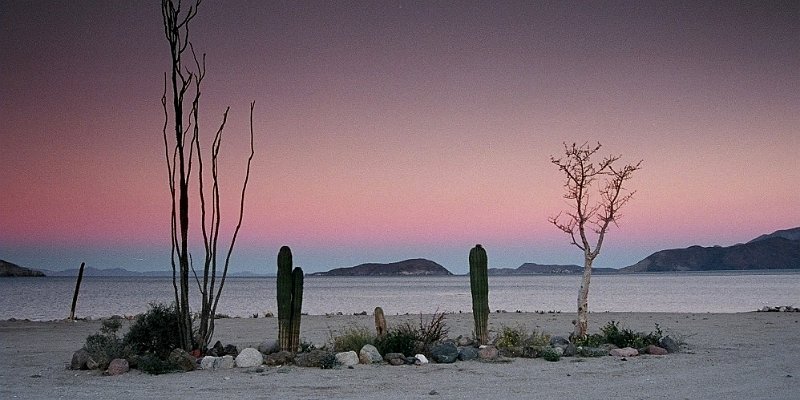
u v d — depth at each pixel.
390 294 100.50
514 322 32.91
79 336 27.03
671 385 13.87
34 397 12.79
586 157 22.39
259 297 90.25
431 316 38.28
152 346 17.75
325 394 13.02
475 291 20.41
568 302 68.12
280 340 18.39
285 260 18.53
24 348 22.22
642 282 166.25
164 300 78.62
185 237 18.08
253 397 12.70
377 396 12.78
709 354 18.81
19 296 92.81
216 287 146.50
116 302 74.38
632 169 22.25
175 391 13.38
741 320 32.06
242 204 18.77
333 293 106.81
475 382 14.41
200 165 18.48
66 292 111.00
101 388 13.78
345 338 19.05
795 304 58.44
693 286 120.12
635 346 19.64
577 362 17.39
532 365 16.88
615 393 12.99
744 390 13.24
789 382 14.16
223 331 29.02
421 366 16.77
